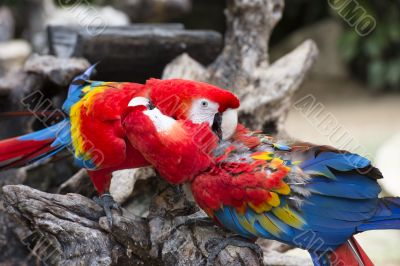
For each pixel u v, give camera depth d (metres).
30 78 2.56
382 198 2.11
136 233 2.16
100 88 2.25
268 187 2.10
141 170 2.34
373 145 3.75
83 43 2.54
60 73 2.50
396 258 2.72
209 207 2.12
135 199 2.37
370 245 2.80
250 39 2.53
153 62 2.60
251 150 2.16
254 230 2.12
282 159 2.13
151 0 4.02
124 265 2.16
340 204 2.10
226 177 2.11
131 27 2.67
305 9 5.93
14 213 2.13
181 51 2.59
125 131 2.18
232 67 2.54
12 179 2.48
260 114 2.48
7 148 2.28
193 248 2.15
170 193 2.21
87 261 2.11
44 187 2.53
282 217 2.11
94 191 2.40
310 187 2.10
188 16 5.88
